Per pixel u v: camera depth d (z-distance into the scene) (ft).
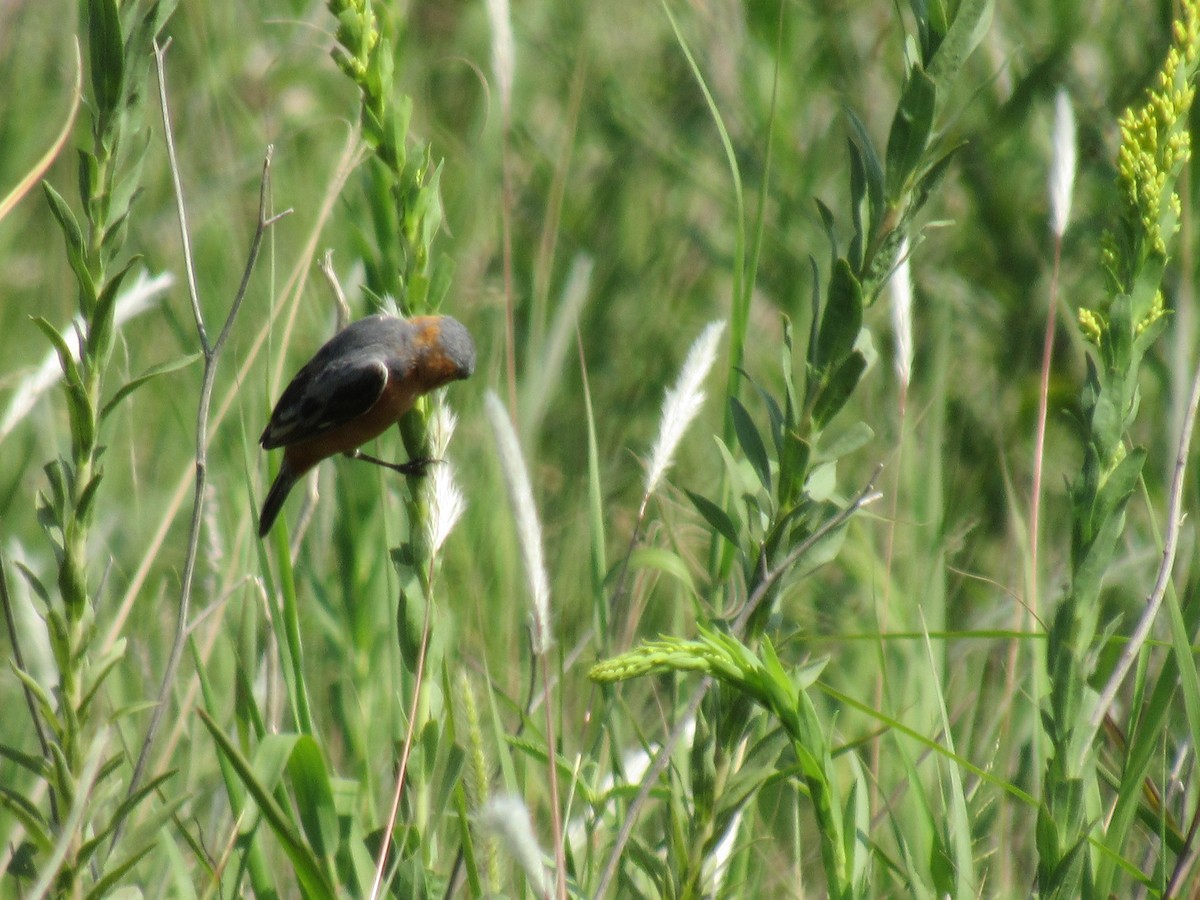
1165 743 25.31
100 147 18.81
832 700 31.65
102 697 28.25
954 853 22.25
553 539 37.99
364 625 29.91
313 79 54.85
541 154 53.47
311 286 42.63
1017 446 41.73
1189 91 18.79
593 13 55.52
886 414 41.34
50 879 17.04
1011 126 46.44
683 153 51.52
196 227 45.29
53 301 45.24
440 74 55.98
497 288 43.57
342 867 21.59
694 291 50.83
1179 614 20.02
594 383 45.29
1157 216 18.69
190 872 25.75
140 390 40.75
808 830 30.48
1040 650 25.81
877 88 50.52
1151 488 36.29
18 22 54.08
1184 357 31.96
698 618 22.39
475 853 21.27
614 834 23.95
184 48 53.31
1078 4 48.24
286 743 21.09
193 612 32.91
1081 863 18.66
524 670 32.30
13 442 38.42
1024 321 44.68
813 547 19.63
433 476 21.70
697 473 41.06
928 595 31.91
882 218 19.20
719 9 49.93
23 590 25.46
